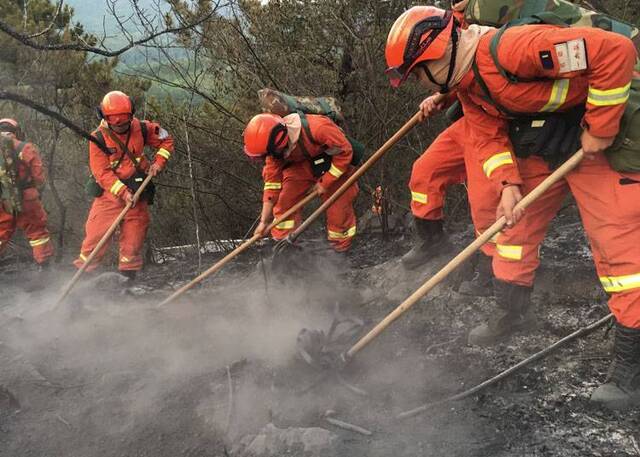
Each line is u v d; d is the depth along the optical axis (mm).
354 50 5773
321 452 2301
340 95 6105
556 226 4496
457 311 3473
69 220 7625
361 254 5465
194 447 2455
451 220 5410
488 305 3432
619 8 4957
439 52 2227
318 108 4012
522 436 2312
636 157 2150
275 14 6062
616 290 2326
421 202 3613
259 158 3857
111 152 4402
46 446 2559
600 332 2986
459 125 3301
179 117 6289
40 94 7375
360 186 6102
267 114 3826
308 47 6055
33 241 5543
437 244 3775
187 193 6820
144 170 4637
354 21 5758
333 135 3895
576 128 2344
